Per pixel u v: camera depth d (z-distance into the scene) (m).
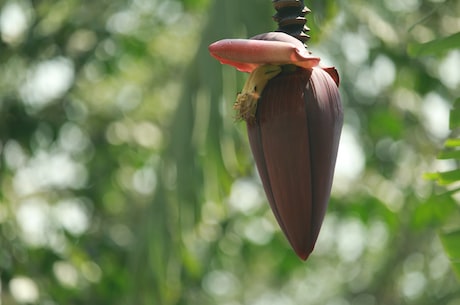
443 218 7.83
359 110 11.88
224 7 6.54
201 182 6.88
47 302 9.16
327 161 3.42
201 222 7.03
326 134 3.40
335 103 3.44
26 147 10.92
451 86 11.20
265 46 3.22
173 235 7.11
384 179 12.04
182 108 6.93
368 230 12.26
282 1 3.60
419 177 11.73
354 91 11.81
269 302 20.19
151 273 7.31
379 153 12.11
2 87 10.88
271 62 3.27
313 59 3.23
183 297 11.20
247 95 3.40
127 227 11.98
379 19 10.60
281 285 18.59
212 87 6.65
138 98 13.21
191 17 13.28
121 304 10.04
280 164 3.40
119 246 11.01
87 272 9.91
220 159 6.71
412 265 14.77
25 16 10.69
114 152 12.34
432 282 14.71
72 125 11.55
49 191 11.31
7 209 9.83
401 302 15.28
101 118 12.43
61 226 10.91
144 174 12.38
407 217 12.09
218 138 6.65
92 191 12.03
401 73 11.14
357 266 16.89
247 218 12.90
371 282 16.30
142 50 13.02
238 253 13.05
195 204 6.96
